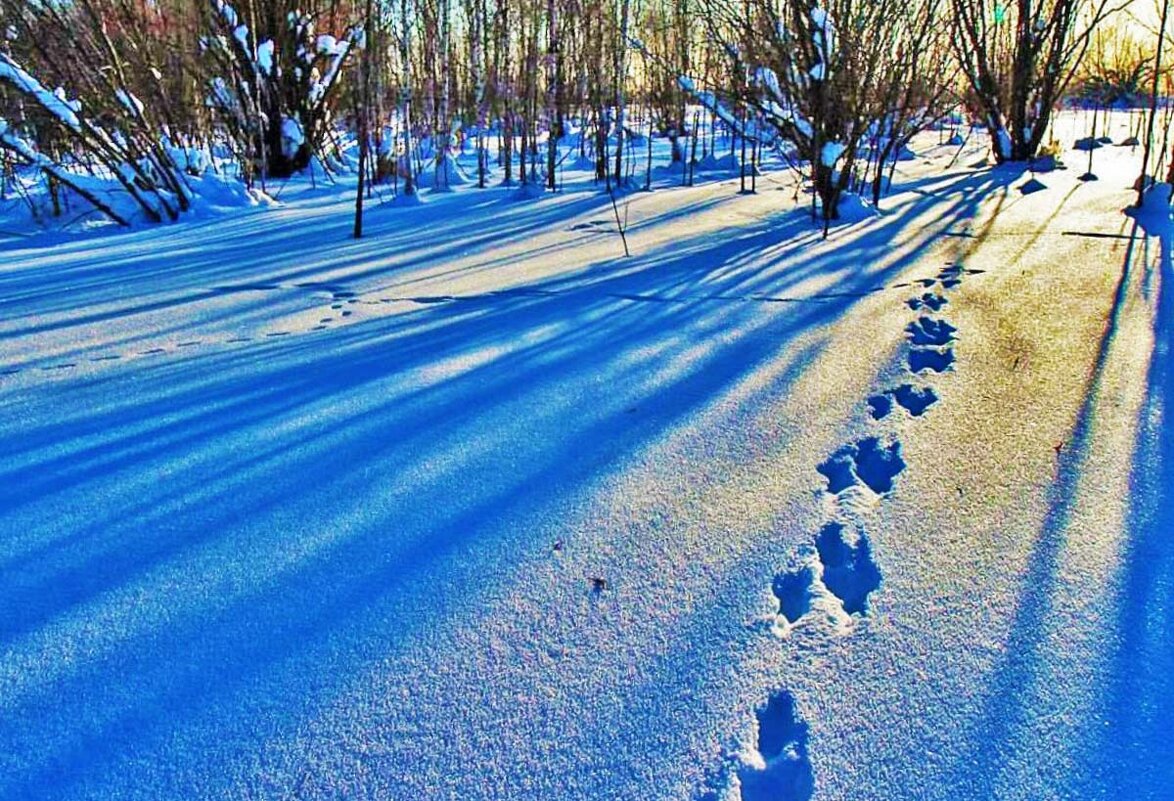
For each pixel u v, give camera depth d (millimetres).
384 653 1397
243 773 1162
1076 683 1296
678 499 1894
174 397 2553
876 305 3463
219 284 4332
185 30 10102
